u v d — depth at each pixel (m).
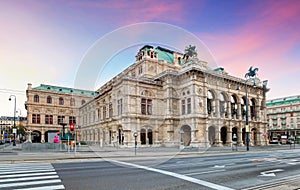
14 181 9.68
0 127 106.94
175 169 13.26
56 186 8.71
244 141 56.12
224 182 9.56
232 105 53.44
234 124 51.91
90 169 13.28
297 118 84.75
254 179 10.30
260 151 34.41
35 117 73.19
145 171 12.41
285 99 92.50
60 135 41.50
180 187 8.60
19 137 80.00
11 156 21.20
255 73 58.59
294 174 11.76
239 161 18.22
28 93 73.25
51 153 24.78
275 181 9.82
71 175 11.17
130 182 9.45
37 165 15.60
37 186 8.71
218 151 31.47
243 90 55.47
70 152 26.05
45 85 76.62
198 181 9.72
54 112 70.75
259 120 59.31
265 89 61.06
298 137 82.81
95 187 8.55
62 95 68.06
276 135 89.38
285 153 29.48
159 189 8.29
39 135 72.75
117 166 14.42
